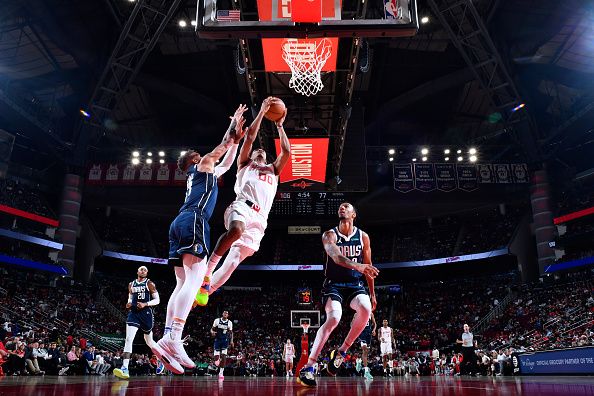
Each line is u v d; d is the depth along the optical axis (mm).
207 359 29781
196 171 5059
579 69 31141
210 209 4898
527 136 34469
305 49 15133
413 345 35969
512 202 38000
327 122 21531
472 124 40750
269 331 39219
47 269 31938
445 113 39688
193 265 4535
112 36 30734
